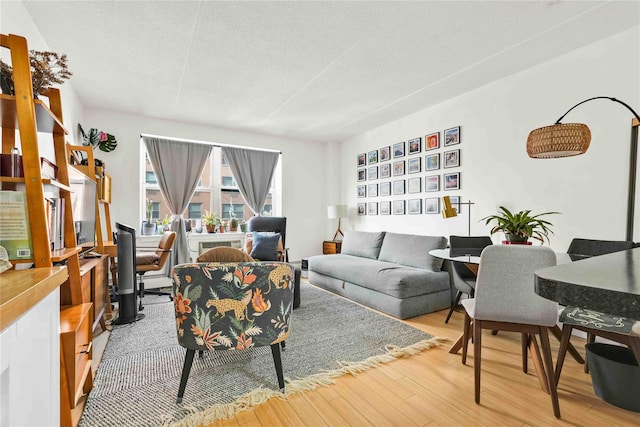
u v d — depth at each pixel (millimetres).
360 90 3676
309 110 4332
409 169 4539
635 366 1513
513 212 3262
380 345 2326
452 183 3914
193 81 3402
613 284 451
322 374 1896
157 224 4711
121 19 2334
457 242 2916
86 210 2311
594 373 1668
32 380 736
